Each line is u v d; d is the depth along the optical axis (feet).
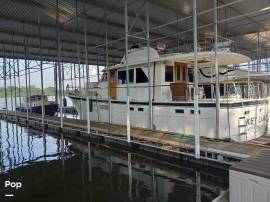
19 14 35.42
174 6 30.22
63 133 35.81
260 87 30.78
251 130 24.04
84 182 17.33
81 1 30.76
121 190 15.66
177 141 21.12
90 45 55.01
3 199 14.89
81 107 39.22
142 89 29.32
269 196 9.70
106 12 32.71
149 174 18.49
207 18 34.45
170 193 14.93
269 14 32.19
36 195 15.38
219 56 23.72
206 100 23.93
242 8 30.14
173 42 50.57
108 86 32.86
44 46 56.34
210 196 14.32
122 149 25.35
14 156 25.20
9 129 44.68
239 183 10.73
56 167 21.07
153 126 27.43
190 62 28.50
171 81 28.14
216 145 19.15
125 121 31.07
